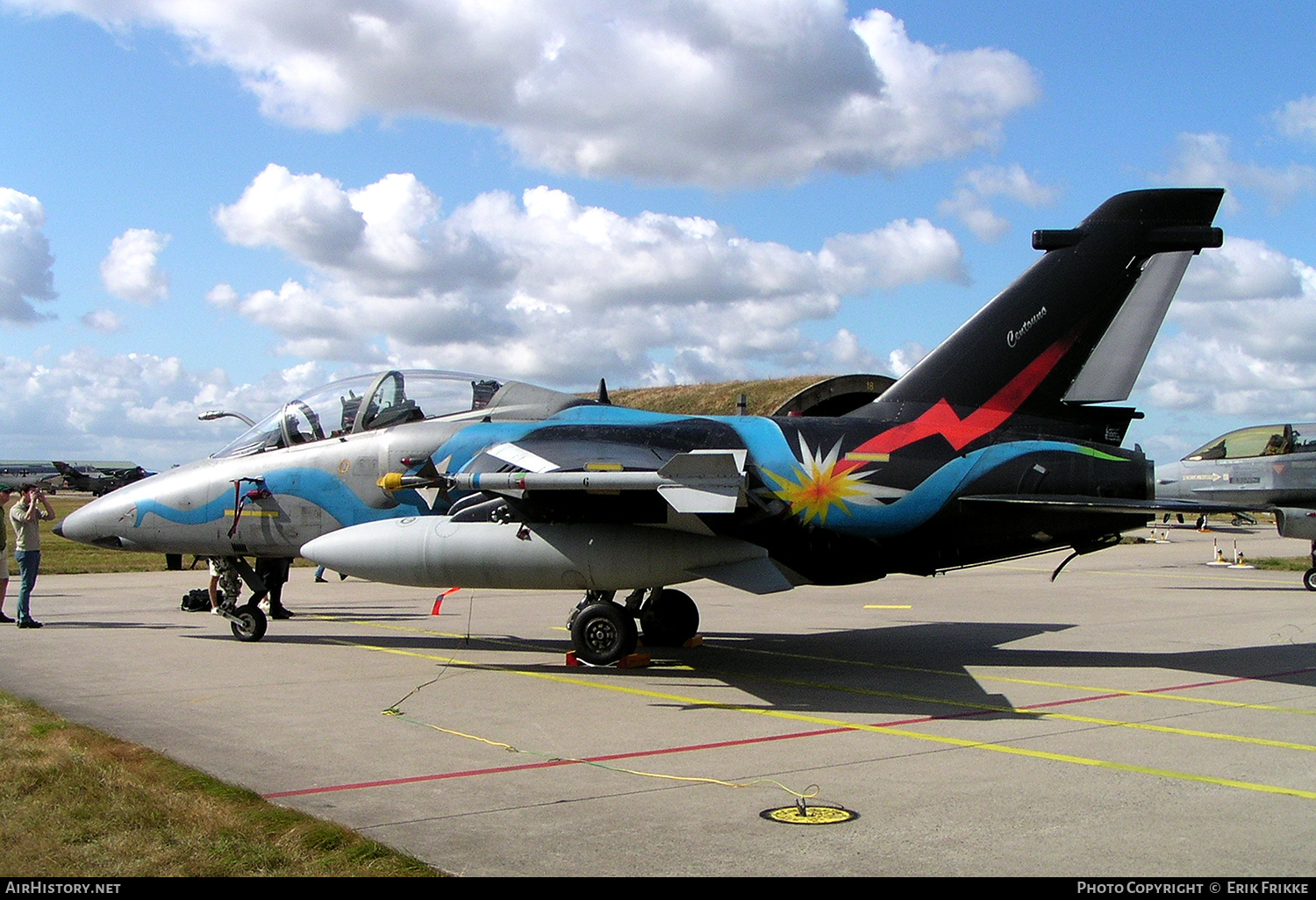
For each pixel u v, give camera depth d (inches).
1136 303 461.1
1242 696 361.4
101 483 3629.4
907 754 272.7
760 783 240.8
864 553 450.9
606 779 244.1
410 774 247.4
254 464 493.4
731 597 746.8
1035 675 406.3
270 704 335.6
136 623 563.8
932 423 450.9
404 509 470.9
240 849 185.6
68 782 224.8
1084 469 444.8
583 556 407.2
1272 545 1466.5
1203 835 201.5
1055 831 204.1
